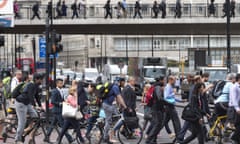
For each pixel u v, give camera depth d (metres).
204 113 33.09
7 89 47.25
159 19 112.38
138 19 112.62
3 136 36.50
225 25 113.88
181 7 114.38
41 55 77.50
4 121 36.97
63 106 34.66
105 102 35.56
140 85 115.88
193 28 121.56
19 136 34.16
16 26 112.38
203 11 115.88
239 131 33.00
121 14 112.94
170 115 36.88
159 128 36.41
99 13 116.62
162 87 36.78
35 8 110.50
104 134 35.62
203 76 37.72
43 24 111.00
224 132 34.16
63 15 112.75
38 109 36.53
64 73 165.25
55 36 43.91
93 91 44.22
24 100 33.78
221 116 35.50
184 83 92.62
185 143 33.03
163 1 112.81
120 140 36.19
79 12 112.75
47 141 36.53
